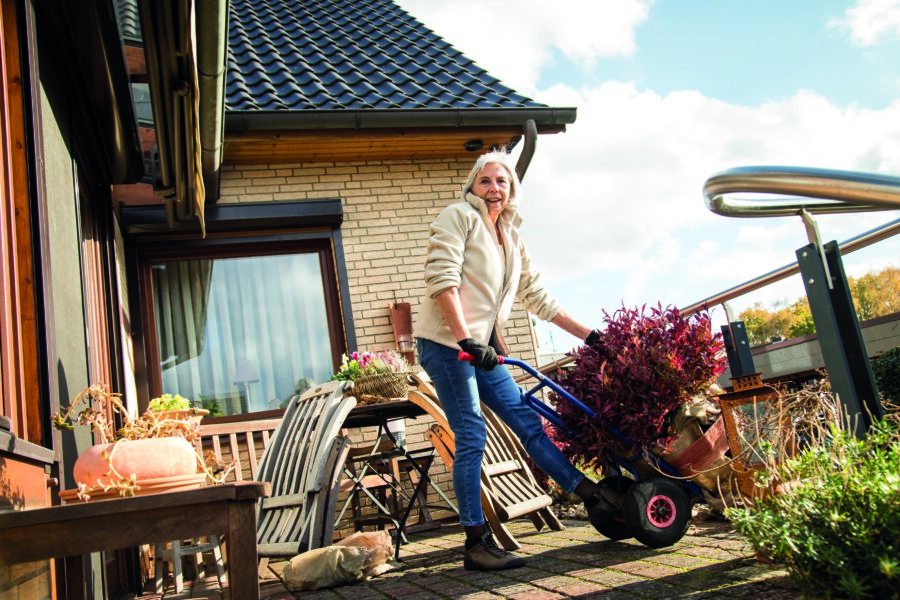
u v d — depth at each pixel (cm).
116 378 459
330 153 647
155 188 493
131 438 216
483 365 299
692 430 307
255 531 153
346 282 633
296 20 838
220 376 611
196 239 616
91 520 147
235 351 618
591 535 372
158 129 406
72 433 285
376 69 720
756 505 230
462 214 318
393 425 520
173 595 382
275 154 636
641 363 302
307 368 626
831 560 181
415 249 654
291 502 371
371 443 565
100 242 470
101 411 236
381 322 632
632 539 331
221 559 407
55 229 292
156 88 369
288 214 624
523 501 395
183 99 377
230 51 740
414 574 322
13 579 156
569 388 324
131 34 572
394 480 480
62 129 336
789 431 267
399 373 488
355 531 524
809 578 188
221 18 339
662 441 303
